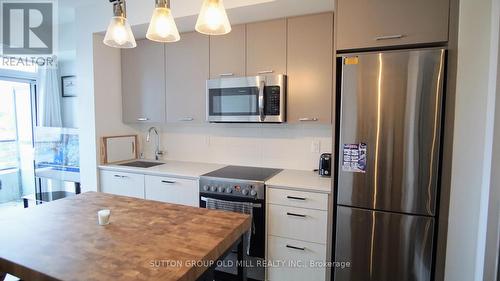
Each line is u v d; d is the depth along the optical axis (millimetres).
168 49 2885
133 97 3127
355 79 1875
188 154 3240
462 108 1728
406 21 1775
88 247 1129
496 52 1598
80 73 2996
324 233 2061
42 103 3916
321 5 2146
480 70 1692
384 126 1827
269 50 2449
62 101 3967
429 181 1757
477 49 1689
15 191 4234
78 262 1014
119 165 3018
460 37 1704
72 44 3402
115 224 1363
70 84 3859
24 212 1538
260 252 2242
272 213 2207
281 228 2188
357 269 1968
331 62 2262
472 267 1766
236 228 1319
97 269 966
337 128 1998
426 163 1755
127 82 3148
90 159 3016
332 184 2010
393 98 1796
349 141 1918
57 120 3926
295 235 2148
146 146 3471
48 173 3715
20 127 4156
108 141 3064
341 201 1972
